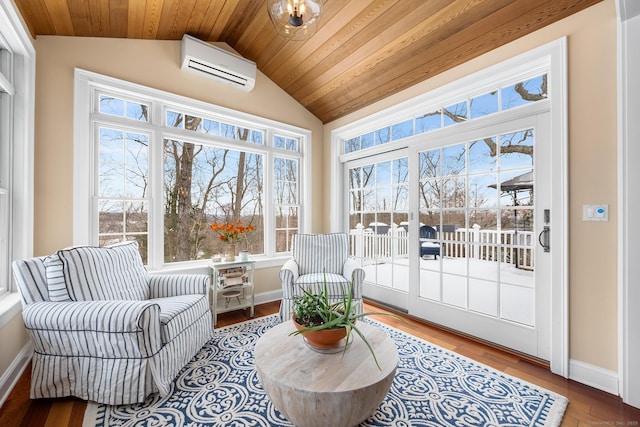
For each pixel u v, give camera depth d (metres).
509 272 2.32
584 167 1.83
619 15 1.60
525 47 2.10
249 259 3.41
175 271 2.83
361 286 2.66
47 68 2.26
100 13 2.21
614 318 1.73
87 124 2.42
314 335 1.43
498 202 2.38
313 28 1.79
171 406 1.59
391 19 2.35
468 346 2.34
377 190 3.49
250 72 3.19
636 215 1.60
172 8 2.44
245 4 2.62
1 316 1.62
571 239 1.88
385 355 1.45
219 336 2.50
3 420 1.47
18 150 2.04
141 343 1.57
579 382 1.84
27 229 2.06
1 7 1.69
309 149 3.92
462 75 2.48
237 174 4.00
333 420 1.20
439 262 2.78
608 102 1.75
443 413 1.53
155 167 2.79
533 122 2.15
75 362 1.60
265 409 1.57
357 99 3.35
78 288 1.73
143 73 2.70
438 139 2.78
